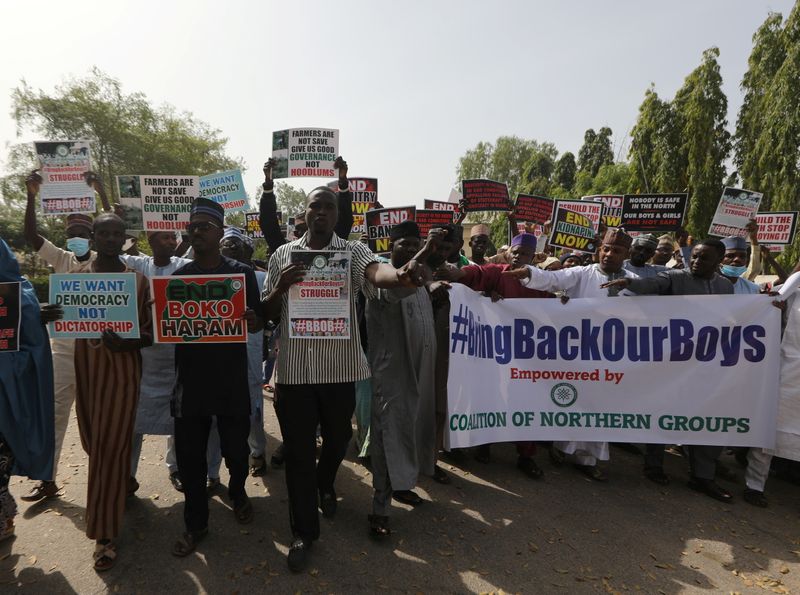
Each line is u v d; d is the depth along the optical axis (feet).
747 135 52.70
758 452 12.67
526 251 14.05
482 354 13.35
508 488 12.92
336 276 8.93
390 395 10.23
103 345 9.25
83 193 16.15
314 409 9.30
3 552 9.37
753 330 13.00
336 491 12.39
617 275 14.28
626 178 67.41
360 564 9.27
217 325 8.95
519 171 151.64
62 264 12.30
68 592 8.29
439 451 15.02
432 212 22.29
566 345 13.71
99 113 94.68
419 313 10.89
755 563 9.85
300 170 18.12
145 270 12.48
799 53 46.37
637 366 13.48
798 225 43.24
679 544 10.44
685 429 13.20
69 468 13.26
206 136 115.85
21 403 9.51
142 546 9.62
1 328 9.20
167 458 12.21
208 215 9.13
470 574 9.10
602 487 13.24
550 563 9.55
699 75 56.54
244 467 10.16
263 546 9.75
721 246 13.53
